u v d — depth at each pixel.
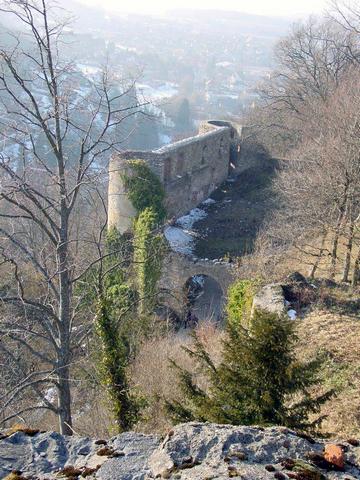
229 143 32.31
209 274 22.00
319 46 34.34
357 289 14.41
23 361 14.45
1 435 4.02
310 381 6.51
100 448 3.89
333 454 3.66
